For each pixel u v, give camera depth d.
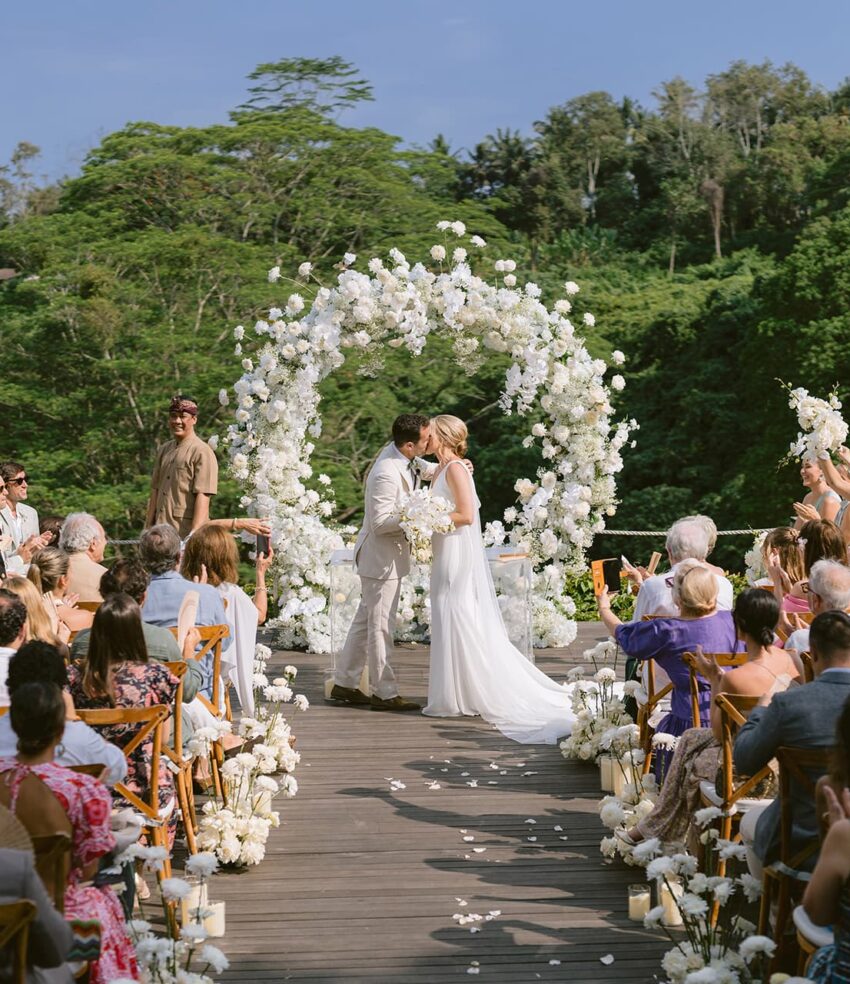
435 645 7.21
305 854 4.97
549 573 9.02
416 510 6.95
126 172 25.31
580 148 70.50
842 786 2.88
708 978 3.16
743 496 29.89
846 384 28.83
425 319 8.46
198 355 22.55
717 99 82.69
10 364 23.47
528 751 6.48
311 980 3.82
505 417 29.02
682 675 4.99
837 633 3.53
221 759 5.46
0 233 24.67
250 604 6.33
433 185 29.09
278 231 26.89
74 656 4.75
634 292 41.28
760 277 36.38
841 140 62.06
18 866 2.62
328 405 23.45
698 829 4.32
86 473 23.69
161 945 3.20
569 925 4.21
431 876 4.70
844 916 2.75
